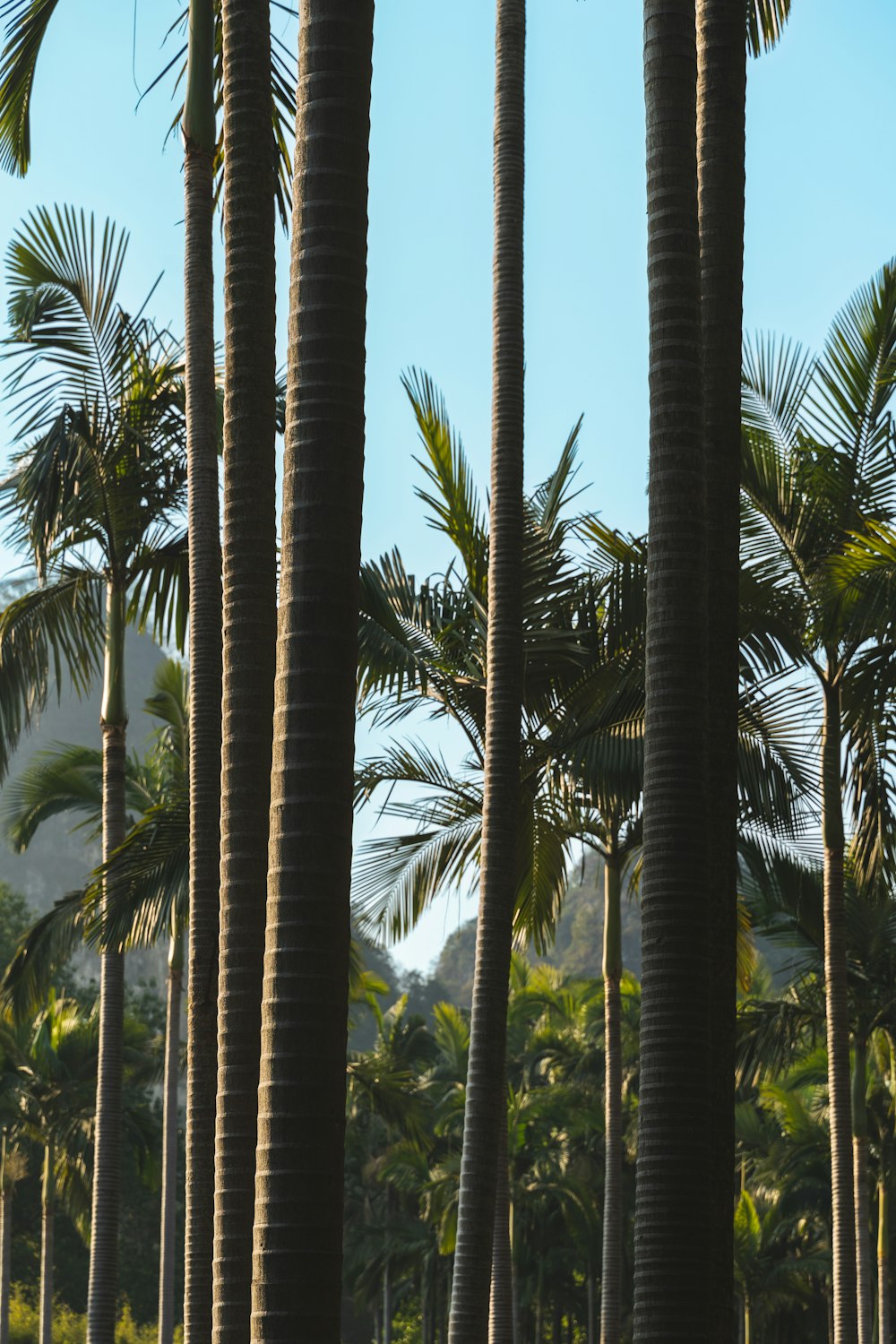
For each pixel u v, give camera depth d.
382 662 13.29
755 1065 23.72
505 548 9.83
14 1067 33.88
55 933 18.08
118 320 13.80
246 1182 5.70
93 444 13.77
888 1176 31.28
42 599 14.91
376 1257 45.25
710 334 6.38
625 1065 40.69
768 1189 35.97
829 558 12.57
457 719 14.05
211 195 9.17
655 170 5.68
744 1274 37.44
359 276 4.09
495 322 10.23
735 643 6.14
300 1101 3.68
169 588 14.90
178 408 14.18
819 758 14.45
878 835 14.35
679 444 5.50
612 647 12.67
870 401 13.80
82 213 13.73
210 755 8.59
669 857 5.21
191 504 9.10
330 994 3.74
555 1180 40.50
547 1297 45.22
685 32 5.74
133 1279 51.38
